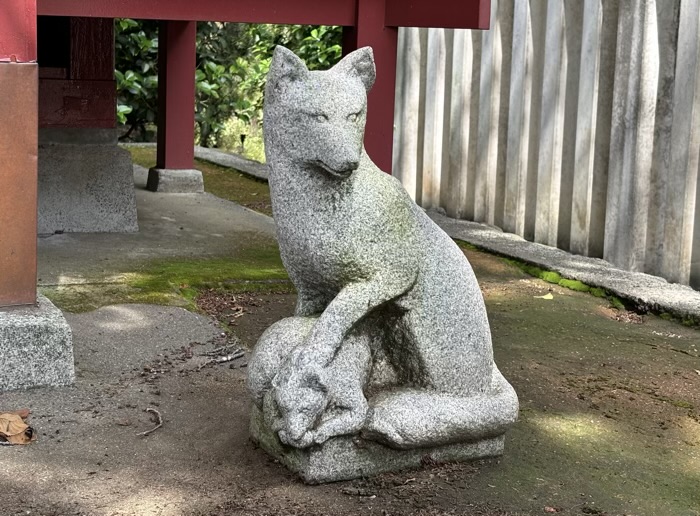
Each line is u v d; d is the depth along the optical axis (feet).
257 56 44.86
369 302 10.94
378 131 20.15
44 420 12.75
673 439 13.37
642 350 17.53
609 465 12.30
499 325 18.69
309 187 10.93
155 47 40.55
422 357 11.48
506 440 12.92
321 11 19.48
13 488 10.79
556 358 16.83
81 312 17.48
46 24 24.08
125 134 43.98
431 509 10.64
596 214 23.90
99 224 24.56
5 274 14.02
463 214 28.63
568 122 24.52
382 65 19.86
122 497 10.70
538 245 25.17
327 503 10.68
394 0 19.56
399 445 11.18
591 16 23.25
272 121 11.05
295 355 10.69
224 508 10.50
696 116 20.83
